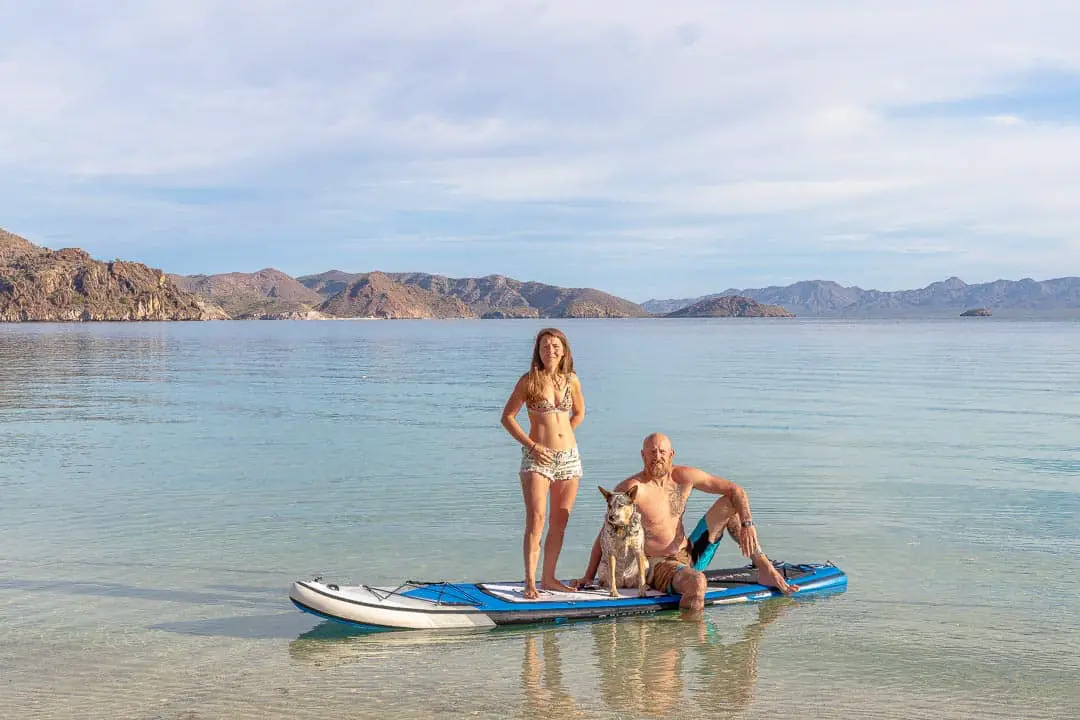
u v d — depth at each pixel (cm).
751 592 750
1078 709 540
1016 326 15662
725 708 542
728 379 3338
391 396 2656
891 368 4012
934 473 1331
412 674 597
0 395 2698
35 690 568
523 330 16338
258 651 639
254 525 1009
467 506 1111
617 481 1280
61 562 863
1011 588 779
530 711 538
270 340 9594
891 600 750
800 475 1319
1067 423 1934
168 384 3164
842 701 552
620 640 663
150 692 565
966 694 562
